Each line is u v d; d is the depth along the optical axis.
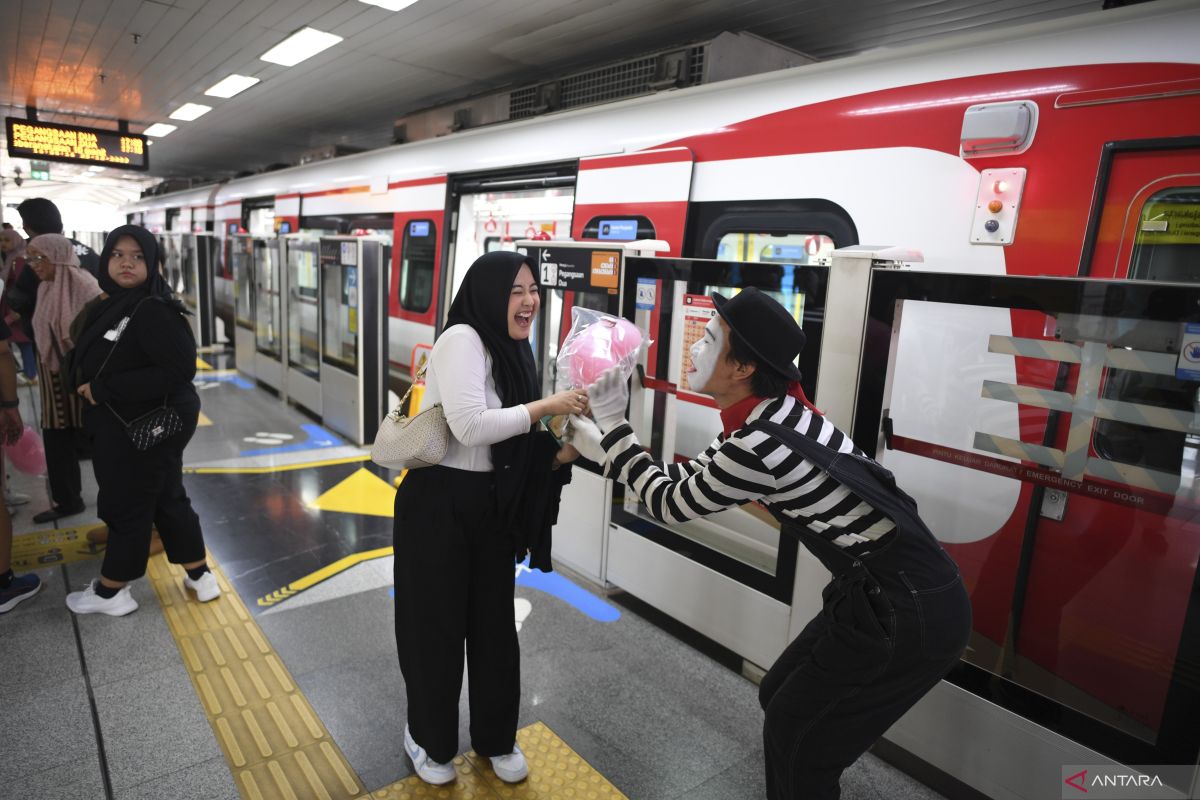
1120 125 2.18
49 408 3.86
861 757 2.44
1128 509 2.09
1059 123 2.30
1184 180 2.08
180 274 12.78
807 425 1.66
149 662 2.73
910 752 2.34
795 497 1.63
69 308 3.75
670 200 3.67
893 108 2.75
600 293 3.35
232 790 2.11
